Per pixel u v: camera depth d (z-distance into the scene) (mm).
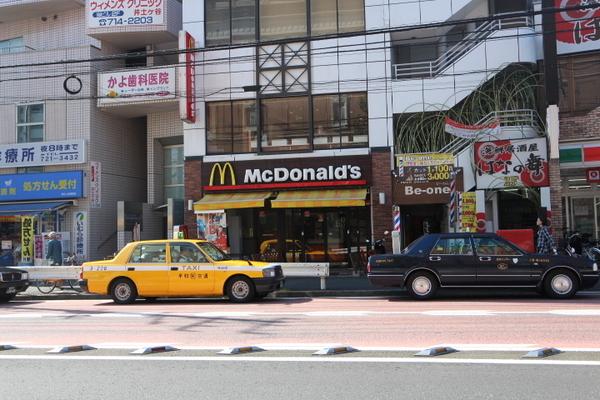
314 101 20953
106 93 21891
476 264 13562
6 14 24438
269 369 6977
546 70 18266
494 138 18922
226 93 21359
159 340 9164
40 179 22281
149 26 22031
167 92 21328
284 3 21344
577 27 19406
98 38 22969
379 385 6168
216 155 21281
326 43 20922
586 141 18844
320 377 6555
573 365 6848
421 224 21453
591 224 21156
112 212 23312
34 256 20906
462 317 10711
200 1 21719
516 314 10922
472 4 20359
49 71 22719
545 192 18188
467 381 6254
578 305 12094
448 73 19891
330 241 21141
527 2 20453
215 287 14281
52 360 7723
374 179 20125
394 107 20203
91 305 14797
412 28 14031
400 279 13859
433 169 19188
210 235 20297
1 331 10453
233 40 21500
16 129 23047
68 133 22500
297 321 10734
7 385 6469
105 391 6172
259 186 20828
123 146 24203
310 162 20609
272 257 21438
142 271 14586
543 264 13297
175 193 23844
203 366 7219
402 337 8898
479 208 18516
